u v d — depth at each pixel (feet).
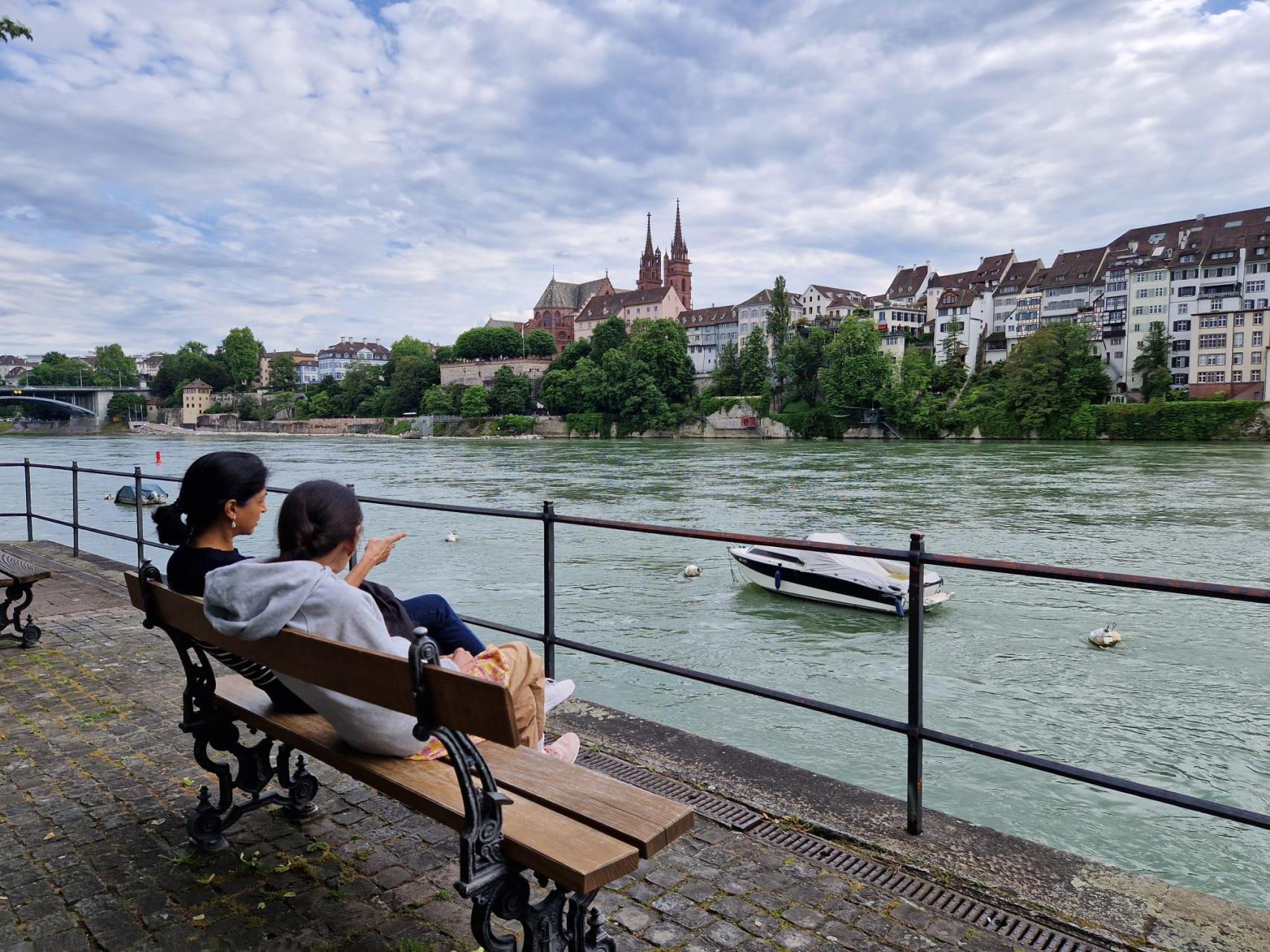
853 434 330.13
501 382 441.27
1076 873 9.36
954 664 38.78
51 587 24.84
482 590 54.70
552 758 7.75
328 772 12.15
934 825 10.44
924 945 8.09
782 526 83.41
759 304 451.94
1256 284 299.79
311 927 8.36
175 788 11.65
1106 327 340.59
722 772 12.10
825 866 9.57
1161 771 27.89
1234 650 40.11
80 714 14.58
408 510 101.35
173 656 17.98
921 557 9.68
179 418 559.79
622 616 48.14
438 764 7.68
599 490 123.24
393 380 508.94
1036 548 69.36
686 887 9.11
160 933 8.27
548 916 6.55
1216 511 90.02
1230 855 22.94
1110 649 40.50
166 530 9.50
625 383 384.88
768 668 38.70
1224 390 295.28
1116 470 145.69
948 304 399.44
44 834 10.36
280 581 7.57
